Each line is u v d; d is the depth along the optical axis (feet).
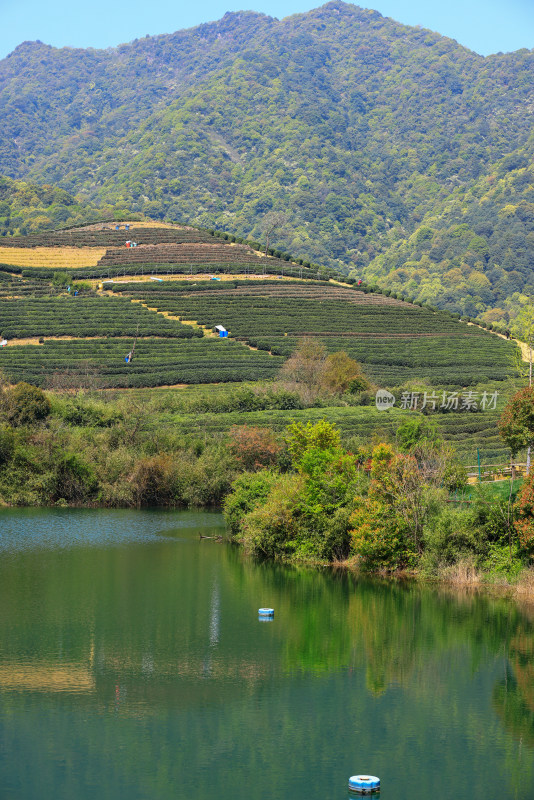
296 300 441.27
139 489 191.11
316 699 68.39
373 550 117.08
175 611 94.89
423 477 122.01
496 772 56.03
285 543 129.90
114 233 570.05
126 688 70.23
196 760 57.62
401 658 78.84
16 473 189.57
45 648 80.43
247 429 205.87
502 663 77.46
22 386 221.66
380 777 55.31
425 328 419.13
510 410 123.24
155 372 317.83
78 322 374.02
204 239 575.79
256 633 86.28
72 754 58.18
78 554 131.95
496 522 112.98
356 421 249.75
